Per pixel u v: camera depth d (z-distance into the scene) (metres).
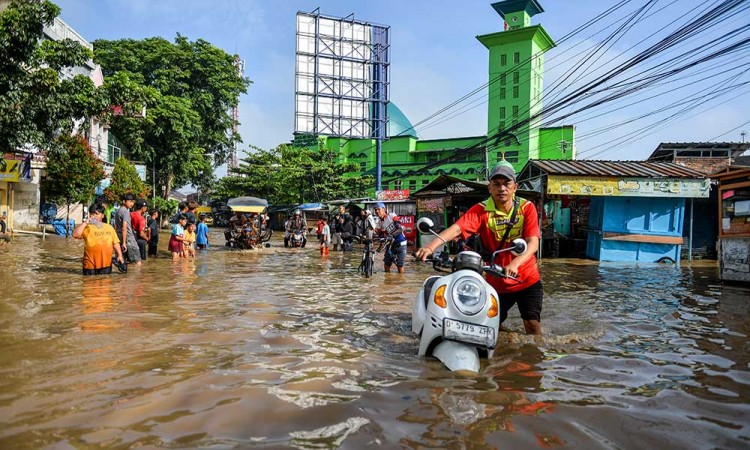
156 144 36.06
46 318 5.09
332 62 36.75
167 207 34.41
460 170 51.09
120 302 6.19
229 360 3.73
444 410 2.80
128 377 3.28
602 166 16.95
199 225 19.25
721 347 4.49
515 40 53.88
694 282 9.94
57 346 4.01
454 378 3.39
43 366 3.47
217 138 39.97
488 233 4.59
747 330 5.26
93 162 21.73
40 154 20.66
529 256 4.20
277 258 15.08
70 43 14.30
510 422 2.66
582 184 15.74
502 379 3.41
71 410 2.70
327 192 43.53
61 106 13.91
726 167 9.70
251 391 3.06
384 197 28.23
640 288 8.89
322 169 43.53
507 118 53.62
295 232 21.66
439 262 4.56
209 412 2.71
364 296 7.29
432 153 52.62
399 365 3.69
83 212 25.94
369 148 52.50
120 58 35.84
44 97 13.56
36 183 22.28
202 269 11.05
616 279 10.41
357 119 37.22
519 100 53.38
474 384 3.28
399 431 2.51
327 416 2.69
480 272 4.06
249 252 17.86
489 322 3.75
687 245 17.86
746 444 2.46
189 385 3.14
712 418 2.79
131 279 8.69
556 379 3.44
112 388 3.06
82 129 15.72
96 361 3.62
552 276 10.93
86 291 7.05
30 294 6.68
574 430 2.57
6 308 5.62
